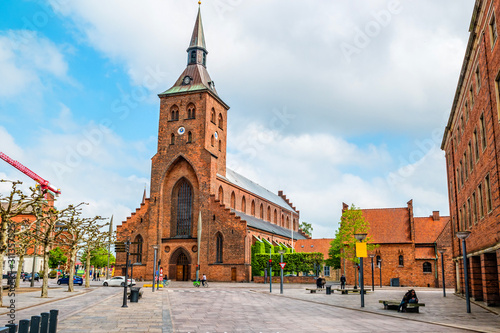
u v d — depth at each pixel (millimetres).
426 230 78875
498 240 26141
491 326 21406
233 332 19422
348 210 68875
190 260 83375
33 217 103750
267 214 117625
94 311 28188
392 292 53906
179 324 22016
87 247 65188
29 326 11953
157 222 86312
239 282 79125
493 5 24609
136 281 82938
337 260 89812
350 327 21234
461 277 46781
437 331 19828
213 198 83688
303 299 40812
